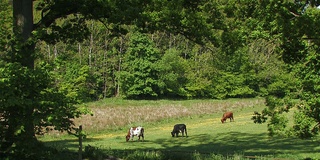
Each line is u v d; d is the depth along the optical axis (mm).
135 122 41281
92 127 35812
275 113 9336
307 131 9039
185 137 29016
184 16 14367
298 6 8305
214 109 54406
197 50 80062
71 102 9586
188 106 57125
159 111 48844
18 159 9789
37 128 10000
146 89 71375
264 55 54375
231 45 13789
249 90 72312
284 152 17578
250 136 26000
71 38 15742
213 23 14633
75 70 35312
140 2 13984
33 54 10094
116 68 75688
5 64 9094
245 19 9969
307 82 8898
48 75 9328
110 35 16016
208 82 74500
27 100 8844
